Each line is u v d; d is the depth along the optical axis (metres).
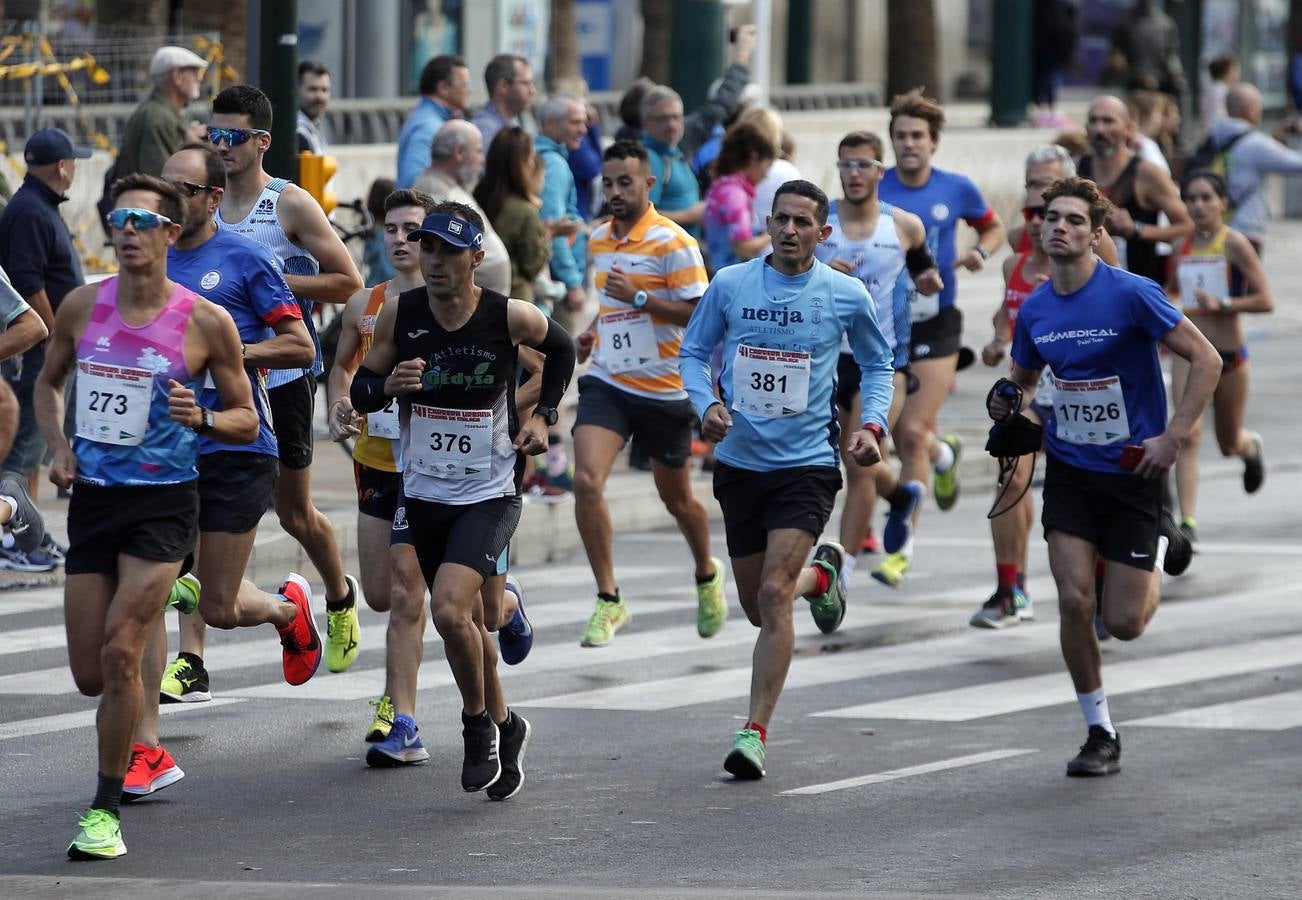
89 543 24.69
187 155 28.89
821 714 32.91
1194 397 28.80
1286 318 92.75
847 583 40.28
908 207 42.66
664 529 51.53
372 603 31.61
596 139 57.41
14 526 30.17
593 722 32.31
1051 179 41.75
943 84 155.38
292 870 24.34
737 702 33.81
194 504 25.00
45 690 33.88
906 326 39.97
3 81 62.16
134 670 24.55
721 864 24.67
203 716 32.41
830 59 150.75
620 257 36.53
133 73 64.38
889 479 42.34
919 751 30.55
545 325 27.27
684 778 28.97
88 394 24.56
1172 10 129.75
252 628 39.31
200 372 24.94
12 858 24.83
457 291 26.62
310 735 31.28
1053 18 123.81
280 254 31.86
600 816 26.94
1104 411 29.09
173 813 26.98
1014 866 24.53
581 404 37.28
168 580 24.64
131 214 24.30
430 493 27.41
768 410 29.62
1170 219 46.31
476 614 27.55
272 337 29.67
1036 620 40.72
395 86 81.81
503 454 27.34
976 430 61.56
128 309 24.69
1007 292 43.16
